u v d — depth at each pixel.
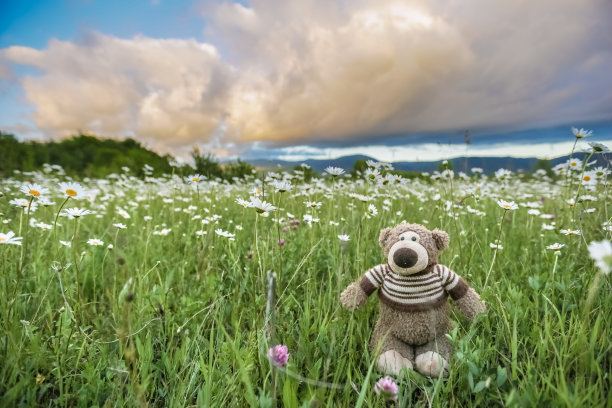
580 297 0.88
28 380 0.56
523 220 2.00
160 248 1.33
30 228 1.30
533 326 0.74
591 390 0.52
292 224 1.50
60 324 0.71
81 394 0.60
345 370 0.68
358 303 0.82
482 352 0.65
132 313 0.81
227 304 0.88
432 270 0.79
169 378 0.67
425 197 2.27
